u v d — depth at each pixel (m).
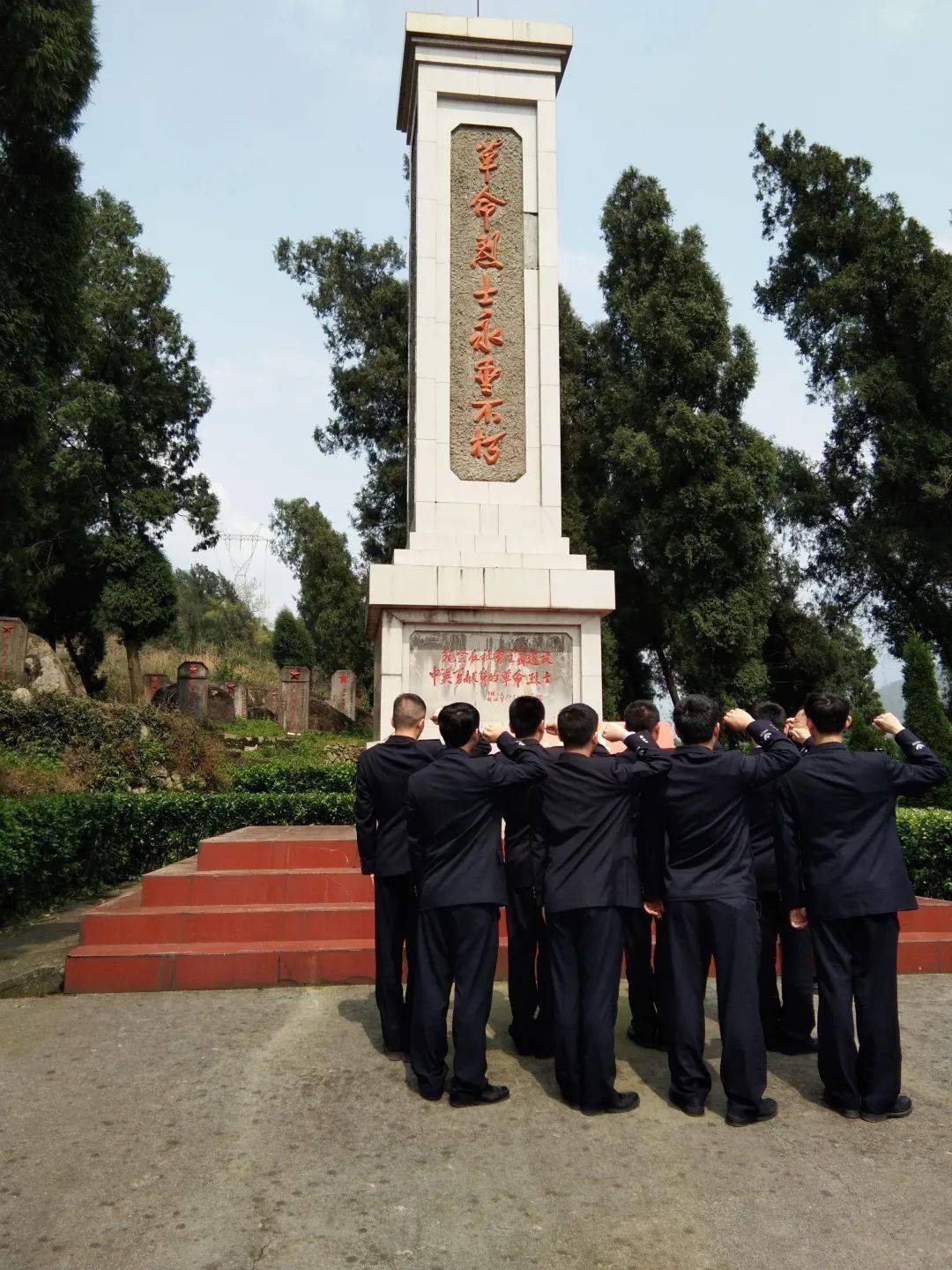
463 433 7.77
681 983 3.46
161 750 12.64
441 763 3.68
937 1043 4.21
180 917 5.36
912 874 6.81
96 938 5.32
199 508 21.22
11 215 8.16
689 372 17.83
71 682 17.84
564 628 7.23
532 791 3.91
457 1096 3.46
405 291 22.05
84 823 7.98
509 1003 4.85
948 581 19.31
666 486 17.88
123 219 20.41
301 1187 2.85
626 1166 2.99
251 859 6.16
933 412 18.50
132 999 4.86
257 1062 3.94
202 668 17.36
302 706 19.36
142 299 19.86
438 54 8.13
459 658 7.11
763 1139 3.20
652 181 20.00
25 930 6.68
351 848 6.25
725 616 16.98
